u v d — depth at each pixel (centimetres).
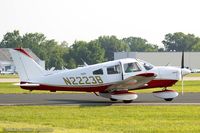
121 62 7688
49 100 8100
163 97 7762
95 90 7725
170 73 7869
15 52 7650
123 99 7488
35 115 5997
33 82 7650
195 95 9050
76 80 7681
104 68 7681
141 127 5034
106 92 7819
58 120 5581
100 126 5122
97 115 5984
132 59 7800
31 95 9281
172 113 6109
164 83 7856
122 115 5972
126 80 7419
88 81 7675
